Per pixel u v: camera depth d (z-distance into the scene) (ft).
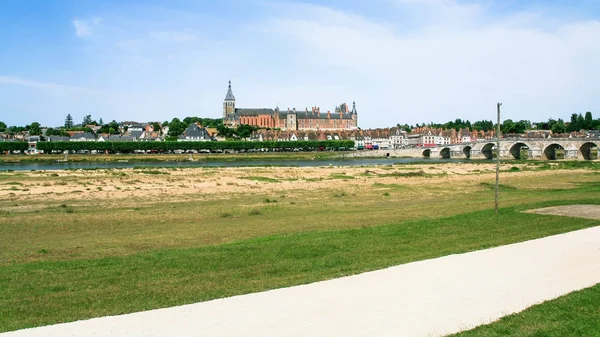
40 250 99.40
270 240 100.01
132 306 57.62
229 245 95.91
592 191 213.25
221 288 64.59
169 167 400.47
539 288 61.93
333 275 68.90
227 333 48.29
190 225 133.59
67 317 54.34
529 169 394.52
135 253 94.32
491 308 55.06
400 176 320.91
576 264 73.36
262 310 54.80
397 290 61.46
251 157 631.56
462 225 112.16
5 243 108.88
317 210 166.61
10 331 50.01
